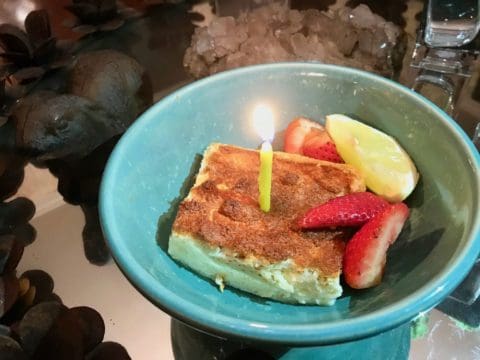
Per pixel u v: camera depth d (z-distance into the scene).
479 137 0.23
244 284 0.17
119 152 0.17
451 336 0.18
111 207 0.16
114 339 0.19
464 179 0.16
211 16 0.33
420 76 0.26
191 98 0.20
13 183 0.24
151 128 0.19
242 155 0.20
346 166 0.19
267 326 0.13
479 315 0.19
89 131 0.25
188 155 0.20
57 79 0.27
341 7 0.31
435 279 0.14
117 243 0.15
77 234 0.23
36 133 0.24
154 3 0.34
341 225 0.17
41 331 0.17
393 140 0.19
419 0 0.32
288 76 0.20
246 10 0.32
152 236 0.18
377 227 0.16
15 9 0.34
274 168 0.19
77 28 0.31
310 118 0.21
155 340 0.19
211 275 0.17
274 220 0.17
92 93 0.25
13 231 0.23
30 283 0.21
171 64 0.30
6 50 0.27
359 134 0.19
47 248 0.22
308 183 0.19
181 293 0.16
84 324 0.18
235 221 0.17
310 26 0.29
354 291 0.17
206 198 0.18
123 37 0.31
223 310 0.16
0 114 0.25
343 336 0.13
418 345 0.18
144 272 0.15
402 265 0.17
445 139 0.17
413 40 0.29
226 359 0.17
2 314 0.18
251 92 0.21
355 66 0.27
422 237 0.17
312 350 0.17
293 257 0.16
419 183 0.19
